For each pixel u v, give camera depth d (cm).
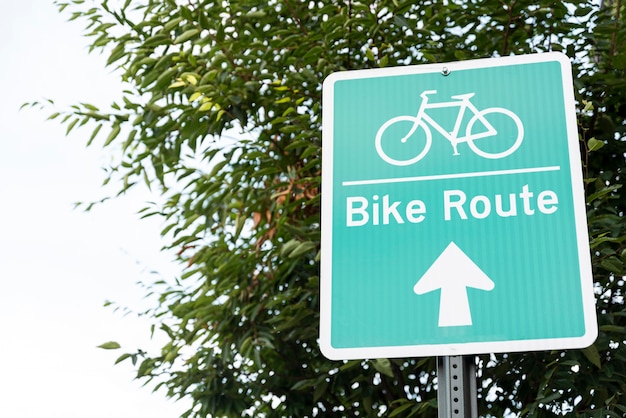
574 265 190
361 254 200
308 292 491
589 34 489
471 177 203
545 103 208
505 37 498
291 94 510
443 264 196
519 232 195
